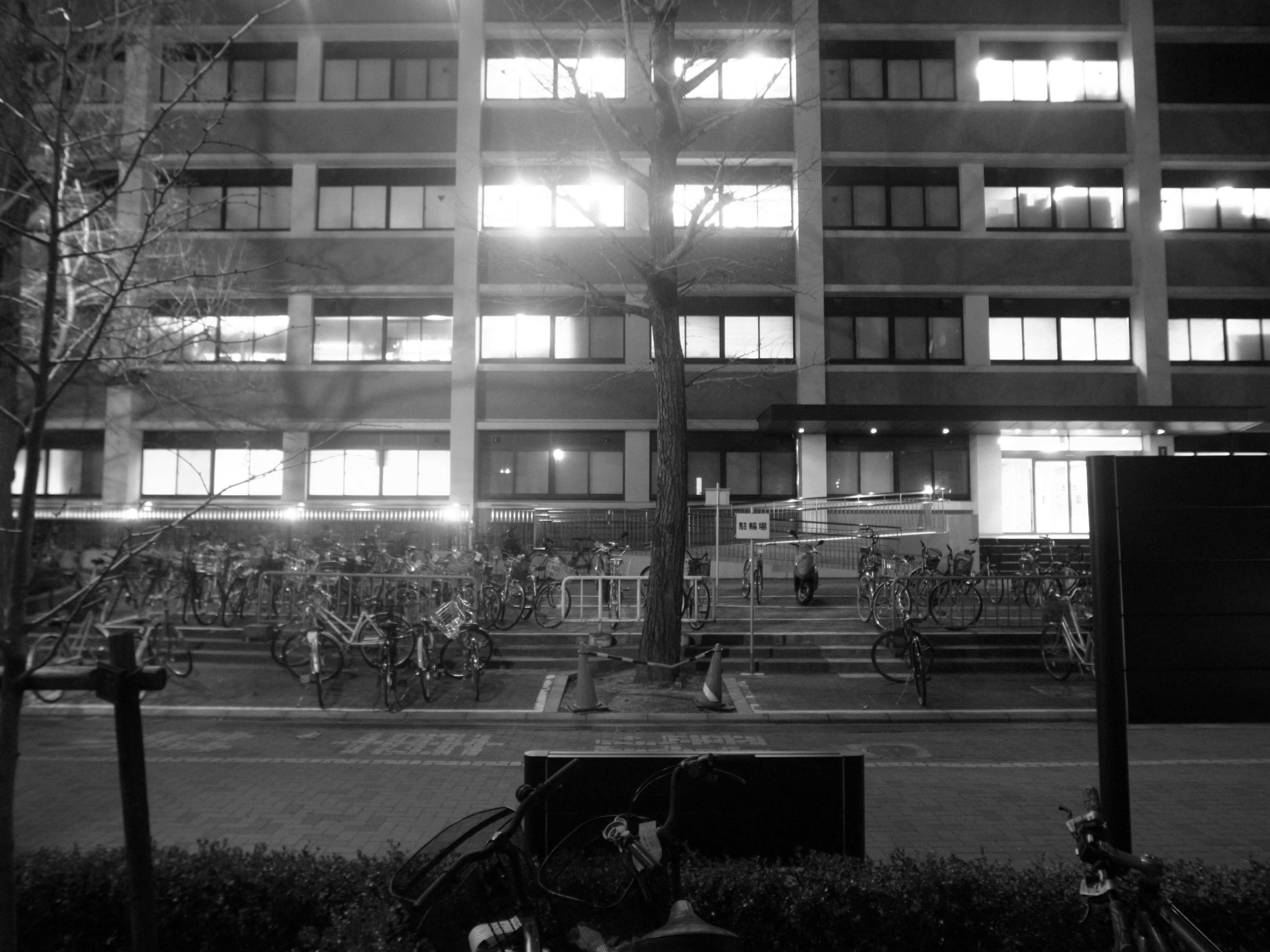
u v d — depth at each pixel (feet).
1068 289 87.61
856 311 87.71
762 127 87.04
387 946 12.16
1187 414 81.97
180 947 14.53
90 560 74.02
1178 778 31.14
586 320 87.71
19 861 15.46
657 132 47.50
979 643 53.47
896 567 64.85
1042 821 26.04
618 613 57.21
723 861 15.83
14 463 18.22
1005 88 89.56
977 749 35.58
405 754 34.27
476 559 62.69
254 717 40.52
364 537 70.69
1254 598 15.40
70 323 22.61
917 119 88.28
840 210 88.17
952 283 87.45
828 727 39.81
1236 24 88.99
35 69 17.16
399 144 87.81
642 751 34.12
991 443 88.02
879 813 26.84
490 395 87.35
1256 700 15.28
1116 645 15.38
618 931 12.62
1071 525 90.79
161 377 79.97
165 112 15.29
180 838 24.29
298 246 87.35
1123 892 11.10
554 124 87.04
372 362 87.61
